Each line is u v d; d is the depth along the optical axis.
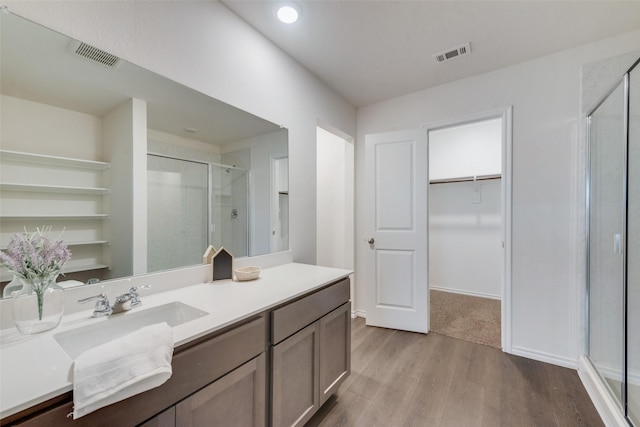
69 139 1.11
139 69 1.29
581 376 1.90
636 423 1.35
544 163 2.15
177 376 0.84
